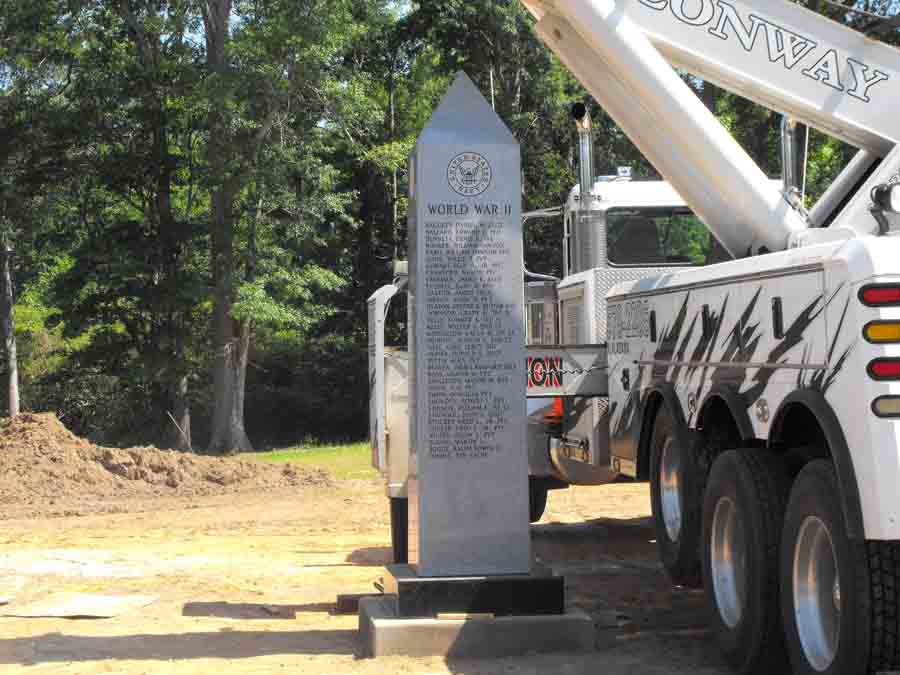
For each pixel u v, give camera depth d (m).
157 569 10.39
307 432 50.44
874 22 7.96
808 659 5.32
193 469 20.05
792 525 5.43
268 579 9.79
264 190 35.59
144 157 37.59
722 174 7.43
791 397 5.43
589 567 10.22
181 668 6.52
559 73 41.81
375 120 38.81
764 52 7.63
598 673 6.23
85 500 18.09
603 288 10.66
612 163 39.88
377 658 6.69
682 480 6.98
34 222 37.91
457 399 7.13
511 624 6.81
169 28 36.19
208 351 38.94
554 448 10.23
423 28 40.94
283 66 34.94
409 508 7.48
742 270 6.13
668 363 7.28
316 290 43.91
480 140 7.21
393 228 45.59
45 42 37.25
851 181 7.75
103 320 38.41
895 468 4.70
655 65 7.44
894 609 4.88
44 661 6.77
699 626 7.55
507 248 7.20
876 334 4.79
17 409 41.09
